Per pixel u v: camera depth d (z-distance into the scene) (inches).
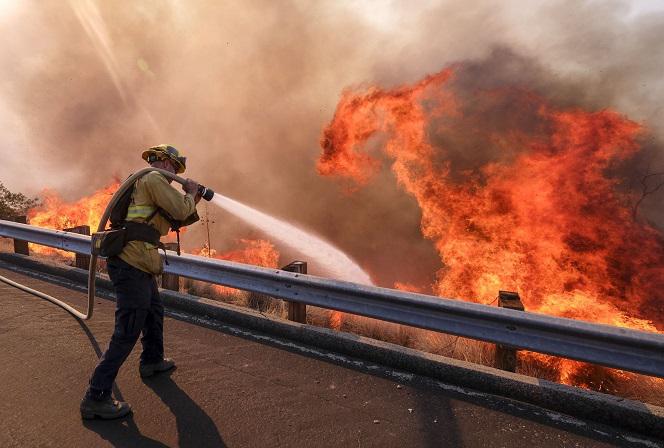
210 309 181.6
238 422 106.7
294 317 169.0
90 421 105.0
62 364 133.9
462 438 103.3
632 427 109.3
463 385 129.3
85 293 209.8
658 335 106.9
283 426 105.6
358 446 98.8
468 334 129.3
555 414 115.8
